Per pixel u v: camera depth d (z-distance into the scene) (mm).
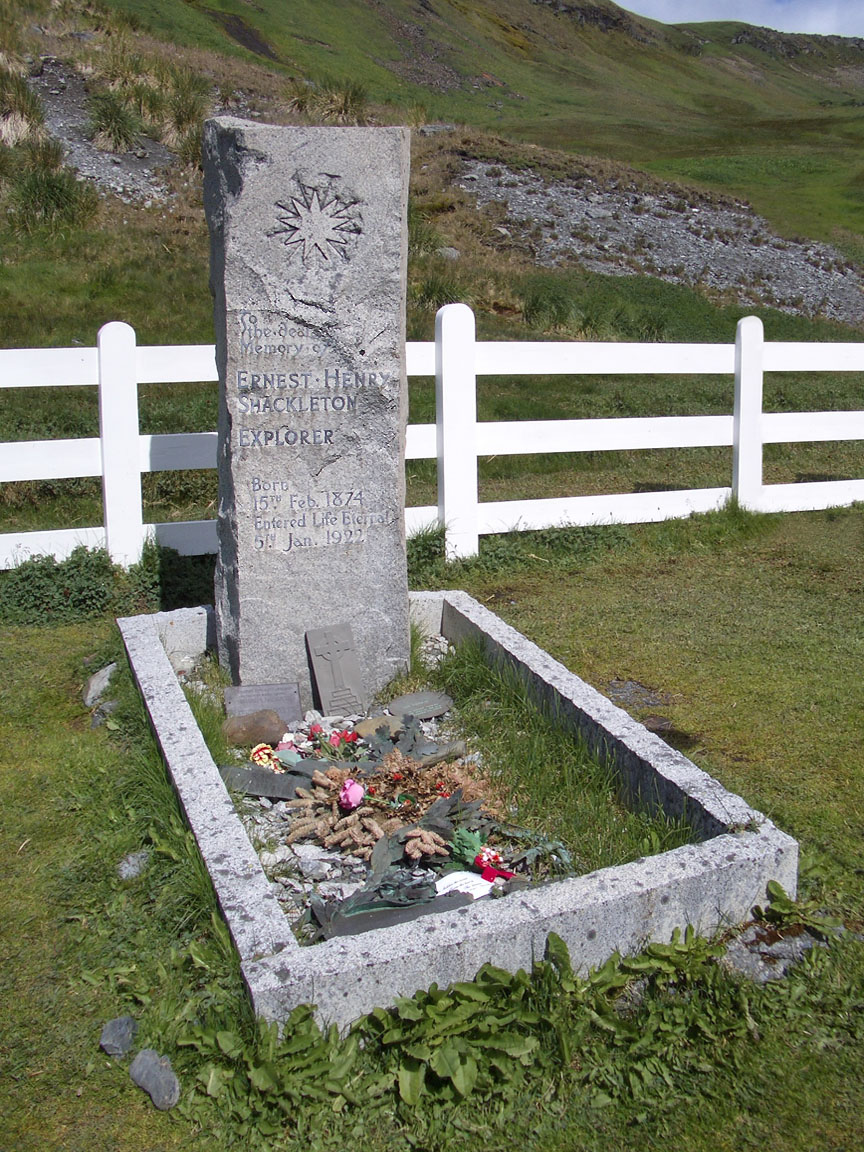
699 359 7945
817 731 4512
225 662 5059
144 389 11547
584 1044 2744
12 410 10070
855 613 6086
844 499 8656
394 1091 2621
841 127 48562
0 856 3730
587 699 4199
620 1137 2533
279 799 3980
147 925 3248
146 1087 2676
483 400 12695
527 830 3660
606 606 6352
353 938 2787
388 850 3529
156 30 40000
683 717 4727
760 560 7320
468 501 7242
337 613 5004
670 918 3014
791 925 3115
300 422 4770
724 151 39688
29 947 3229
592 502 7773
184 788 3605
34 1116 2623
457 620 5535
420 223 20016
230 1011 2748
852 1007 2869
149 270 15211
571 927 2881
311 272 4656
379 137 4629
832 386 14742
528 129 43219
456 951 2766
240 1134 2537
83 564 6473
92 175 18656
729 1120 2572
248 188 4508
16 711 4965
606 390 13992
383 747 4328
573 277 19766
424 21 62219
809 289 22672
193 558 7109
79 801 4051
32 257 15133
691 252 23406
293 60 46156
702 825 3369
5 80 19125
